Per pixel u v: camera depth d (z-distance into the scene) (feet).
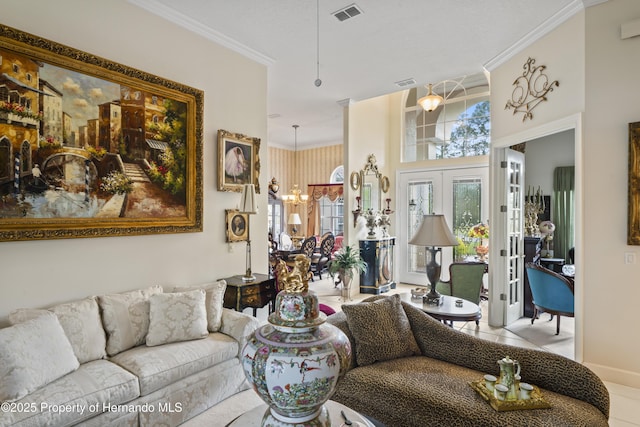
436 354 7.72
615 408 8.46
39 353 6.24
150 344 8.19
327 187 31.81
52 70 7.93
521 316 16.06
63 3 8.18
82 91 8.39
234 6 9.96
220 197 11.60
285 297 4.60
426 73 14.87
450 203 21.30
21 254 7.52
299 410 4.33
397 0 9.75
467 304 11.17
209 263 11.26
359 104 20.15
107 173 8.80
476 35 11.72
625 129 9.41
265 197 13.34
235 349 8.73
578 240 10.17
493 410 5.60
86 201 8.43
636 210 9.23
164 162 9.97
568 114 10.52
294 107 19.89
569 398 6.03
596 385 5.93
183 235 10.56
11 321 6.88
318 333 4.56
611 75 9.57
